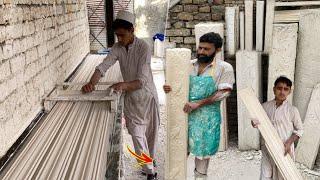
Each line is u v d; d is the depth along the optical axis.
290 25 4.65
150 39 11.45
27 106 2.58
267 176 3.50
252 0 5.02
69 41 4.51
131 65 3.72
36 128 2.52
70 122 2.61
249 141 5.02
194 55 5.44
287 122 3.36
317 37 4.59
